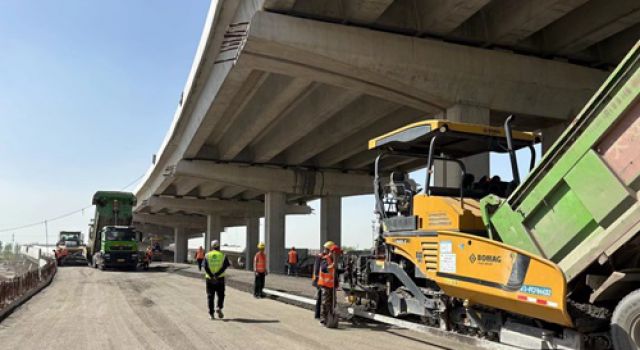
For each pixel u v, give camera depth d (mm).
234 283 22984
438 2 16375
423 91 17625
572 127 6816
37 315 13570
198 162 37438
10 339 10227
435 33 17406
